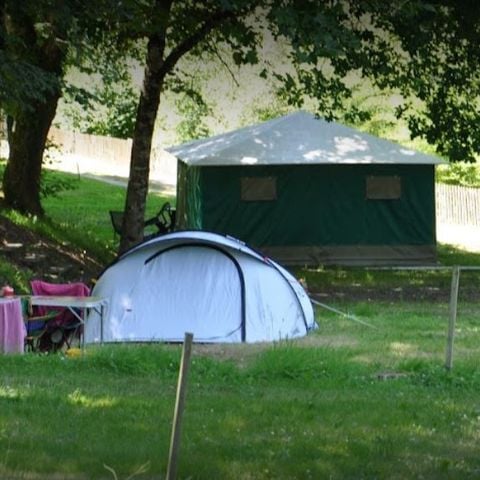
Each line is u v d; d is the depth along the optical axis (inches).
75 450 935.7
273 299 2075.5
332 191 3329.2
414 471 895.1
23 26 2596.0
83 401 1197.7
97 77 3472.0
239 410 1170.0
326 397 1295.5
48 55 2682.1
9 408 1135.0
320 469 892.6
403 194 3366.1
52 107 3142.2
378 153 3336.6
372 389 1385.3
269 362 1497.3
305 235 3319.4
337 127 3440.0
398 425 1099.9
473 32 2812.5
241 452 945.5
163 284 2066.9
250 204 3280.0
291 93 3024.1
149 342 1996.8
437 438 1038.4
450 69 2925.7
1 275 2268.7
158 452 934.4
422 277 3203.7
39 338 1833.2
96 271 2773.1
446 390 1396.4
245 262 2092.8
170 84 3545.8
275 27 2480.3
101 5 2233.0
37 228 2920.8
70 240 3051.2
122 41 2743.6
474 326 2150.6
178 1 2623.0
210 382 1424.7
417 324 2177.7
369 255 3358.8
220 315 2043.6
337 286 2935.5
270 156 3260.3
